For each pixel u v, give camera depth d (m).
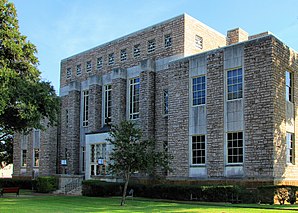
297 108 27.50
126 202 24.42
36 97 28.42
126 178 23.23
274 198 22.48
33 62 29.23
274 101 24.69
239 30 37.22
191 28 33.50
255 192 22.97
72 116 42.19
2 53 27.03
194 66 29.42
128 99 36.59
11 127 31.36
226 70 27.42
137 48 36.78
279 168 24.59
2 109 24.27
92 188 30.17
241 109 26.17
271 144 24.31
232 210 18.72
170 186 26.98
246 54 26.33
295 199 22.77
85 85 42.19
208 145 27.67
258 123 25.12
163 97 33.47
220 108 27.34
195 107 28.95
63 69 46.12
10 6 27.02
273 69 24.92
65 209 20.00
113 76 37.31
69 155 41.81
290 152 26.47
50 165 43.75
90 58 42.38
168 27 34.03
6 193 34.16
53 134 44.44
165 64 33.69
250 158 25.19
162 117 33.16
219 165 26.81
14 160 49.06
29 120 29.25
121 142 23.14
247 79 26.05
